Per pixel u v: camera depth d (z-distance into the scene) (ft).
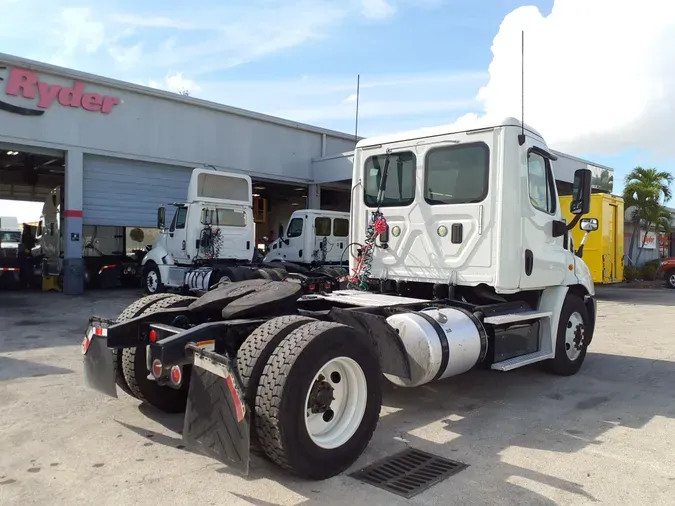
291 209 86.17
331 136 71.31
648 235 96.53
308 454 11.21
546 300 20.10
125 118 53.72
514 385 19.99
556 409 17.07
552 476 12.01
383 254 20.06
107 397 17.35
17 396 17.35
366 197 20.79
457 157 18.26
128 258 57.06
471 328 15.99
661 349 27.73
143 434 14.20
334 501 10.68
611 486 11.54
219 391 10.82
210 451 10.92
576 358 21.72
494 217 17.35
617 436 14.66
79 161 50.88
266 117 64.18
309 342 11.31
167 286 45.70
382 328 14.26
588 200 19.08
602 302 53.36
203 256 43.32
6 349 24.73
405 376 14.10
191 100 57.98
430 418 16.06
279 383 10.86
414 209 19.19
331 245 55.16
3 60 45.91
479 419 15.99
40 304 42.52
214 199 44.19
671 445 14.02
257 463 12.43
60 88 49.39
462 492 11.16
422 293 19.79
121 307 40.83
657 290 73.00
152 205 57.21
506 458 13.03
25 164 66.18
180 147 57.77
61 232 55.16
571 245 22.02
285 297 13.87
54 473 11.82
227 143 61.46
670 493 11.24
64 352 24.12
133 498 10.68
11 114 46.98
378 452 13.30
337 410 12.41
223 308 14.42
